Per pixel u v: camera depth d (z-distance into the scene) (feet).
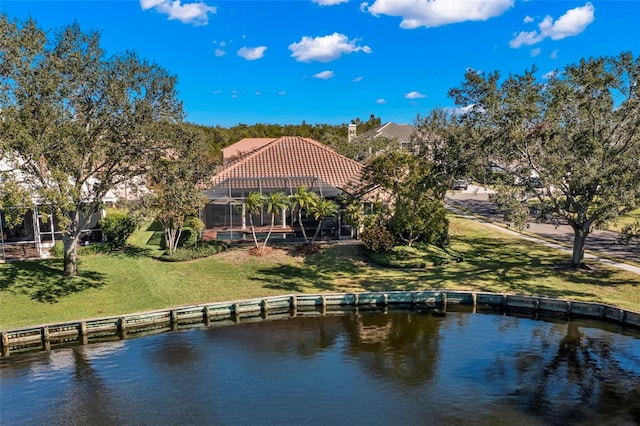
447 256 99.04
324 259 98.84
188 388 54.13
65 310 70.03
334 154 133.69
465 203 191.21
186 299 76.28
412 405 50.44
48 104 67.51
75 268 83.66
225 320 74.79
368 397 52.13
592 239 119.44
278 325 73.10
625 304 72.49
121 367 59.16
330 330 71.05
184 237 107.45
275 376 56.95
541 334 68.59
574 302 73.56
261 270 91.81
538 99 79.61
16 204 63.26
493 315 76.38
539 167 83.56
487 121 80.48
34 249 101.86
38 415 48.78
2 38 63.52
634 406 50.01
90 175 77.20
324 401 51.34
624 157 76.07
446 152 88.94
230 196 111.45
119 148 72.69
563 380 55.42
